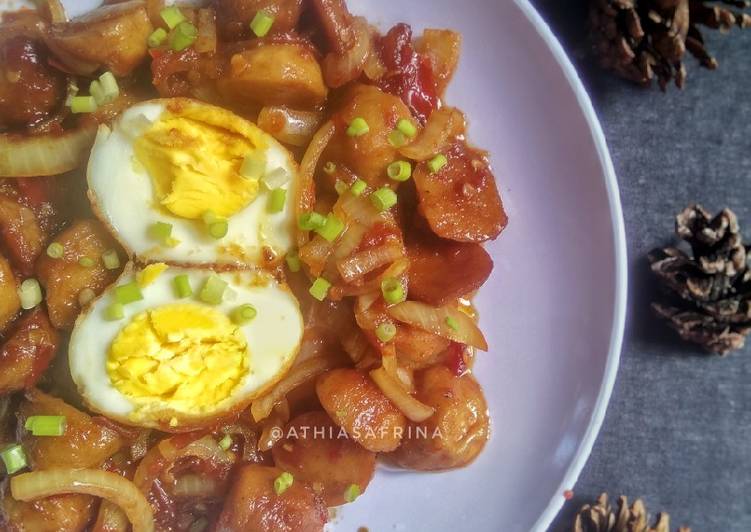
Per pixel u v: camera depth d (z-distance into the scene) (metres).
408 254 0.20
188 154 0.18
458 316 0.20
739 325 0.23
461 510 0.21
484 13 0.20
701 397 0.24
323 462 0.20
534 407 0.22
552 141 0.21
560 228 0.21
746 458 0.24
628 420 0.24
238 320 0.18
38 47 0.18
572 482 0.21
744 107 0.24
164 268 0.18
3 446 0.19
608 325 0.21
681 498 0.24
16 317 0.19
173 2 0.19
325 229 0.19
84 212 0.19
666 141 0.24
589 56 0.23
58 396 0.19
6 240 0.19
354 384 0.19
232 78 0.18
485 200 0.20
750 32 0.24
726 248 0.23
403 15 0.20
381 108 0.19
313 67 0.19
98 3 0.19
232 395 0.18
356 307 0.19
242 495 0.19
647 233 0.24
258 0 0.18
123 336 0.18
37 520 0.18
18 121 0.19
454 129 0.20
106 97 0.19
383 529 0.21
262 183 0.18
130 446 0.19
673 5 0.21
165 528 0.20
